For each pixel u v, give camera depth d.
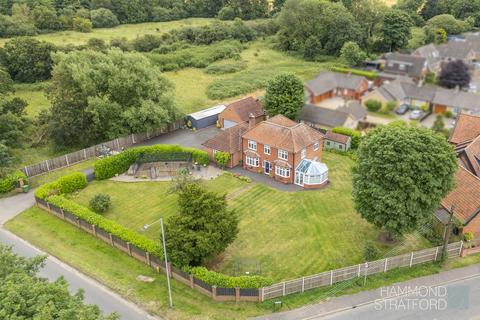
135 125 73.81
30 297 27.58
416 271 42.84
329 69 120.69
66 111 68.25
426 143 43.12
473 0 152.75
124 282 41.59
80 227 50.84
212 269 43.56
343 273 41.03
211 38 141.50
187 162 65.50
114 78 71.88
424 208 43.12
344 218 52.44
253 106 80.75
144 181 62.53
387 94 91.75
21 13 136.38
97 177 62.69
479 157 54.22
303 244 47.59
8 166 60.25
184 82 111.31
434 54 118.50
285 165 60.34
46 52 106.62
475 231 47.16
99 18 148.50
